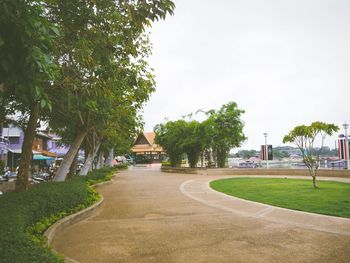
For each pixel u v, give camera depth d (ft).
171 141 109.19
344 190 46.14
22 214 18.85
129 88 40.75
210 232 23.45
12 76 12.01
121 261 17.25
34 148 129.59
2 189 37.70
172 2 19.69
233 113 96.12
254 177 79.66
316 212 29.96
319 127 47.57
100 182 59.06
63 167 41.42
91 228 24.85
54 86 29.09
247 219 28.02
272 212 30.91
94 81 29.68
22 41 11.35
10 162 119.34
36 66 11.91
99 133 61.46
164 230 24.13
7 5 11.16
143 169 143.74
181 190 51.13
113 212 31.78
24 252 13.07
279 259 17.48
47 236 19.98
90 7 24.11
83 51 24.86
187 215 30.09
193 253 18.58
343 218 27.45
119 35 26.13
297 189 48.03
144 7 20.02
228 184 59.11
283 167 92.94
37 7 12.45
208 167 102.99
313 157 68.90
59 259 13.97
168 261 17.25
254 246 19.86
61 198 26.71
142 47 36.88
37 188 28.48
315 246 19.74
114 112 44.14
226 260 17.39
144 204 36.86
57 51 25.21
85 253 18.58
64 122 46.34
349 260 17.21
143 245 20.16
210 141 97.45
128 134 62.08
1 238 13.89
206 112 100.42
